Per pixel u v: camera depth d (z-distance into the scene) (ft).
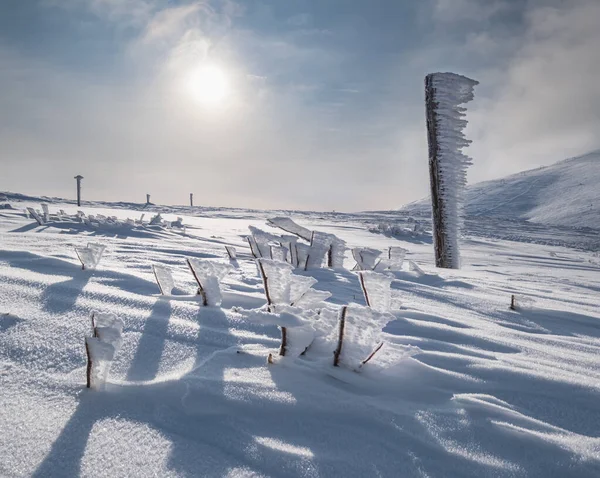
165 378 5.33
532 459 4.23
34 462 3.85
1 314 7.22
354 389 5.31
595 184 402.52
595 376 6.51
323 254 15.56
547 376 5.99
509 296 13.83
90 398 4.85
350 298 11.13
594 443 4.51
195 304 8.44
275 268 6.89
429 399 5.22
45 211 31.60
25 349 6.06
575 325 10.40
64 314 7.43
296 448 4.17
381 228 58.13
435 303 11.60
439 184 22.39
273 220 16.07
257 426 4.47
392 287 12.98
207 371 5.52
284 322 5.61
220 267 8.41
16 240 18.06
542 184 448.24
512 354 7.50
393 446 4.31
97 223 30.14
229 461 3.94
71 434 4.23
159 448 4.06
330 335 6.38
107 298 8.38
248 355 6.08
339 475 3.87
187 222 55.83
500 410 5.00
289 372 5.57
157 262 15.05
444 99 21.95
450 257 22.56
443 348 7.34
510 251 45.83
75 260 12.25
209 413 4.63
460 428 4.63
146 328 6.94
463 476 4.00
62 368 5.59
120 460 3.89
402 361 6.14
